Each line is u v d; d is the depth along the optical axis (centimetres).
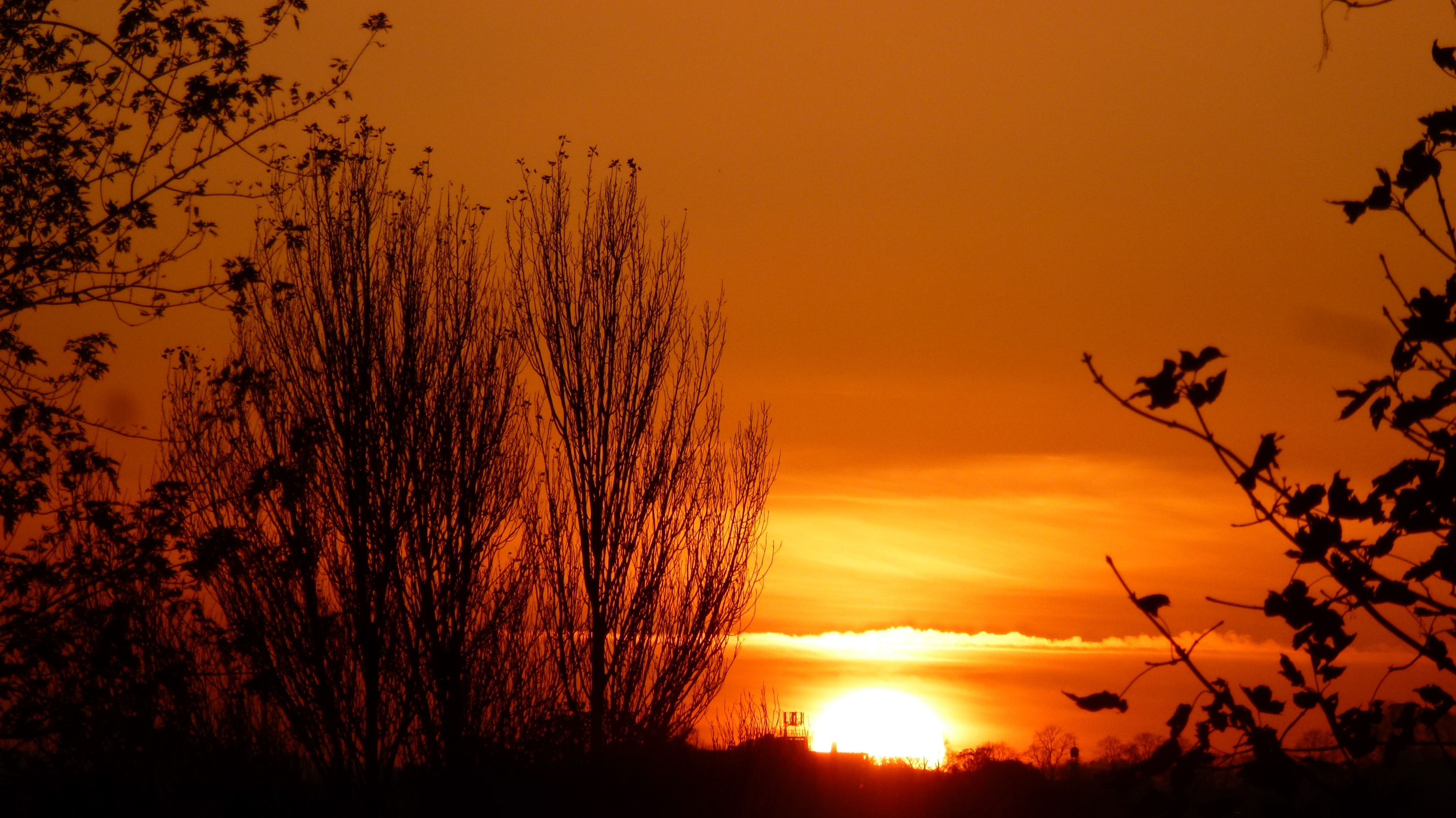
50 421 897
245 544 973
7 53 945
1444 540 299
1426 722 294
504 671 1425
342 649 1330
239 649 1004
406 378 1435
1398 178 329
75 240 928
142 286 960
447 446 1433
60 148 934
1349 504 303
